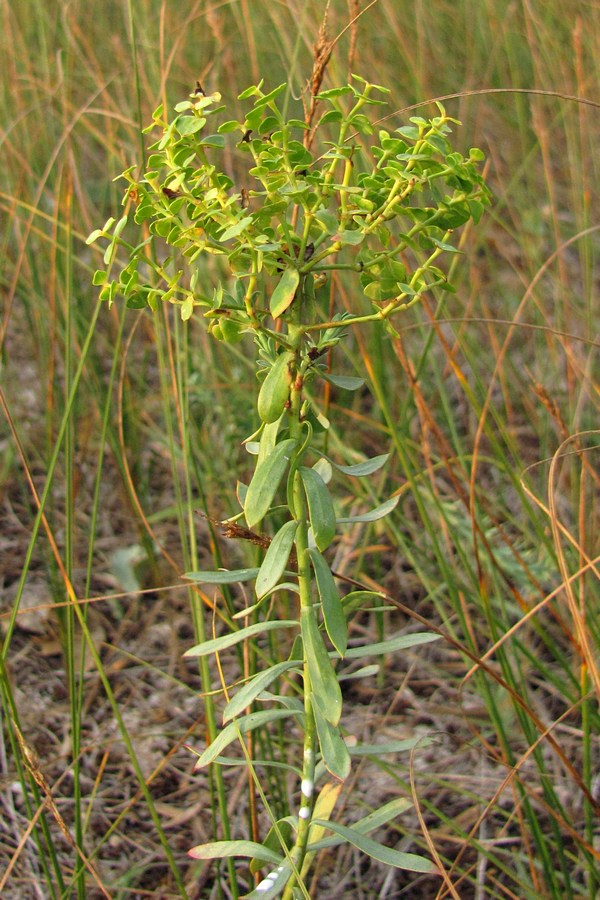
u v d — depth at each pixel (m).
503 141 1.47
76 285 1.14
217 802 0.87
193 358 1.11
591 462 1.10
